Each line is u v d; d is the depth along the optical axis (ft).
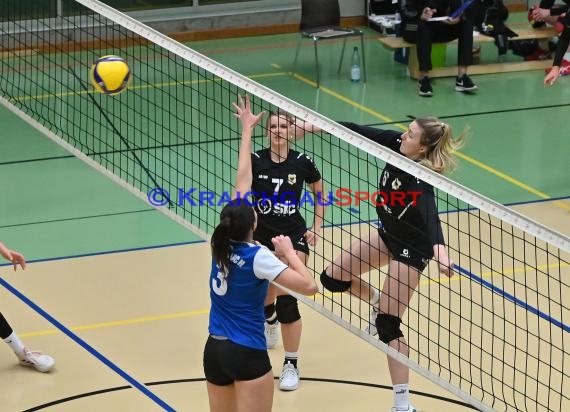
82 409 32.27
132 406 32.48
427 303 39.32
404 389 31.17
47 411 32.14
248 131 30.71
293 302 33.63
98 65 33.88
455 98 68.33
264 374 26.76
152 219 48.60
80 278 42.01
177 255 44.45
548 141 60.03
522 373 32.89
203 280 41.93
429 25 68.59
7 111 63.98
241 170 30.14
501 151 58.34
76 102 65.00
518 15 90.02
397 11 82.38
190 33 83.66
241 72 74.18
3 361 35.63
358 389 33.91
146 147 55.77
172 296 40.45
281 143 33.50
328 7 71.92
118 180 36.76
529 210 49.90
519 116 64.59
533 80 72.69
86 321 38.34
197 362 35.47
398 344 30.86
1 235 46.78
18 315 38.65
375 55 79.66
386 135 32.86
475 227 47.37
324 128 28.71
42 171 55.11
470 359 33.37
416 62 72.38
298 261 26.73
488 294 40.22
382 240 32.40
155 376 34.50
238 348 26.40
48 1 78.59
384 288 31.50
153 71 73.87
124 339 37.01
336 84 71.31
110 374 34.60
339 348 36.68
